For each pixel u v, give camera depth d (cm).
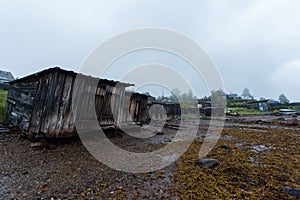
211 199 251
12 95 855
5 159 393
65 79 554
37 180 301
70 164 387
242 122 1439
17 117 697
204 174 344
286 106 3369
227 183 303
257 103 3241
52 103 522
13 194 254
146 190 278
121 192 270
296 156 473
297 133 881
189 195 262
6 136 599
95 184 295
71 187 281
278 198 254
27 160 396
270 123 1318
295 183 303
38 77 601
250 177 327
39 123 519
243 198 254
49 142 521
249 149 552
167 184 300
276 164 402
